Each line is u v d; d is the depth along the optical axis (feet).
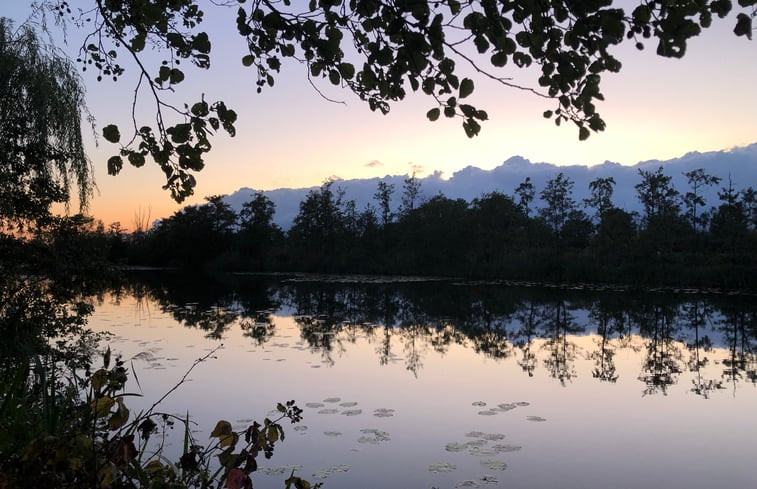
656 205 112.78
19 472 4.80
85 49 9.27
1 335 19.98
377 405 23.82
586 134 6.91
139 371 28.94
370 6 6.61
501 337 43.60
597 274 107.24
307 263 160.04
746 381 28.94
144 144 7.75
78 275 24.35
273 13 7.40
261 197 174.29
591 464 17.44
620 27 5.94
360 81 8.02
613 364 33.40
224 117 7.70
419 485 15.65
